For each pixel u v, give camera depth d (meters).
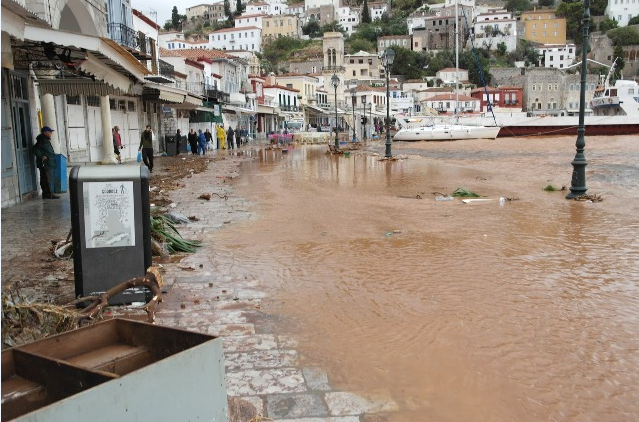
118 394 1.82
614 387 4.10
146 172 5.65
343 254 8.23
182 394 2.03
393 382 4.18
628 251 8.45
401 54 139.38
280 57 154.12
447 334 5.11
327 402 3.87
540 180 19.44
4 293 4.70
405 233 9.84
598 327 5.29
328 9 183.00
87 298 4.02
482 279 6.91
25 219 10.57
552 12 167.75
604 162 28.69
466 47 155.62
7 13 6.69
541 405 3.84
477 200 14.05
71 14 17.27
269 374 4.30
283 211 12.27
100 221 5.54
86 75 13.48
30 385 2.27
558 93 123.94
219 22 189.00
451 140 56.97
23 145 13.18
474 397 3.96
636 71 137.00
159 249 7.96
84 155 22.14
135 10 31.20
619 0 160.25
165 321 5.42
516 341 4.95
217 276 7.05
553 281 6.82
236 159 30.73
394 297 6.20
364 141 60.38
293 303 6.01
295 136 54.09
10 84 12.30
